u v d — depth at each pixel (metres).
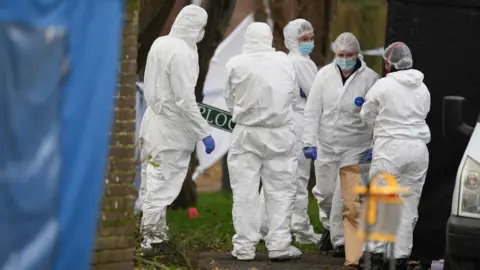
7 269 16.06
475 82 29.00
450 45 29.02
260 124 29.89
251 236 30.42
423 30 29.06
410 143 27.86
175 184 30.30
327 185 31.52
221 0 43.75
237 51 47.81
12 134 16.12
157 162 30.12
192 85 29.75
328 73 30.59
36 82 16.33
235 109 30.14
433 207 29.56
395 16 29.12
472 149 25.02
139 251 27.45
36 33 16.33
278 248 30.34
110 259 22.91
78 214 16.75
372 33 74.62
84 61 16.83
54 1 16.50
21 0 16.19
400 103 27.86
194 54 30.03
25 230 16.20
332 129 30.75
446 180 29.50
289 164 30.30
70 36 16.69
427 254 29.73
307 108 30.73
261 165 30.42
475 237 24.02
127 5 23.00
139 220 30.42
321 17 48.91
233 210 30.52
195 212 40.75
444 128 25.69
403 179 28.20
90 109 16.89
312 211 43.50
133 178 23.12
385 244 28.50
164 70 29.73
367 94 28.31
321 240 32.62
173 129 30.06
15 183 16.11
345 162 30.75
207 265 29.80
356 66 30.50
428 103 28.23
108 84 17.08
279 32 48.34
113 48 17.14
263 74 29.75
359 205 29.53
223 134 42.62
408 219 28.12
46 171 16.36
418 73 28.11
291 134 30.19
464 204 24.39
